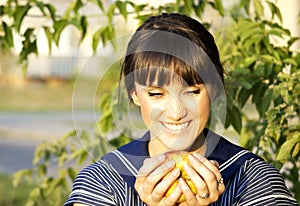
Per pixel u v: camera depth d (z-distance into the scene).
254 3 2.68
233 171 1.53
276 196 1.50
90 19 2.65
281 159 2.11
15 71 13.22
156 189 1.37
